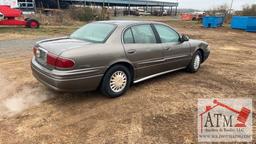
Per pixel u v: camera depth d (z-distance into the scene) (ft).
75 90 13.07
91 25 16.56
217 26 87.81
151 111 13.34
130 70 15.52
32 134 10.89
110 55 13.78
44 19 74.59
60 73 12.30
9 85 16.72
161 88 16.94
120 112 13.14
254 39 53.36
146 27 16.46
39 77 14.03
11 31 49.21
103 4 168.55
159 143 10.43
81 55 12.60
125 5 212.23
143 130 11.39
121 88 15.16
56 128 11.43
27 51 29.27
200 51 21.59
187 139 10.78
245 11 115.96
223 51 35.24
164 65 17.71
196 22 117.91
